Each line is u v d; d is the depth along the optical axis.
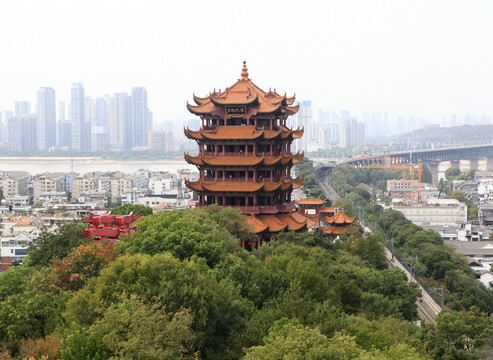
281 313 102.94
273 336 87.19
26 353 85.12
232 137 168.75
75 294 101.88
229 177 172.62
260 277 116.56
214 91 176.62
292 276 118.50
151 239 125.50
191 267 99.94
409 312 147.25
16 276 114.12
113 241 133.12
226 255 127.75
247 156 170.38
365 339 98.94
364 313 125.56
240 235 158.50
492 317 191.88
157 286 94.44
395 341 102.31
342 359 78.62
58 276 110.12
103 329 81.25
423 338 119.25
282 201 178.75
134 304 85.00
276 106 169.75
